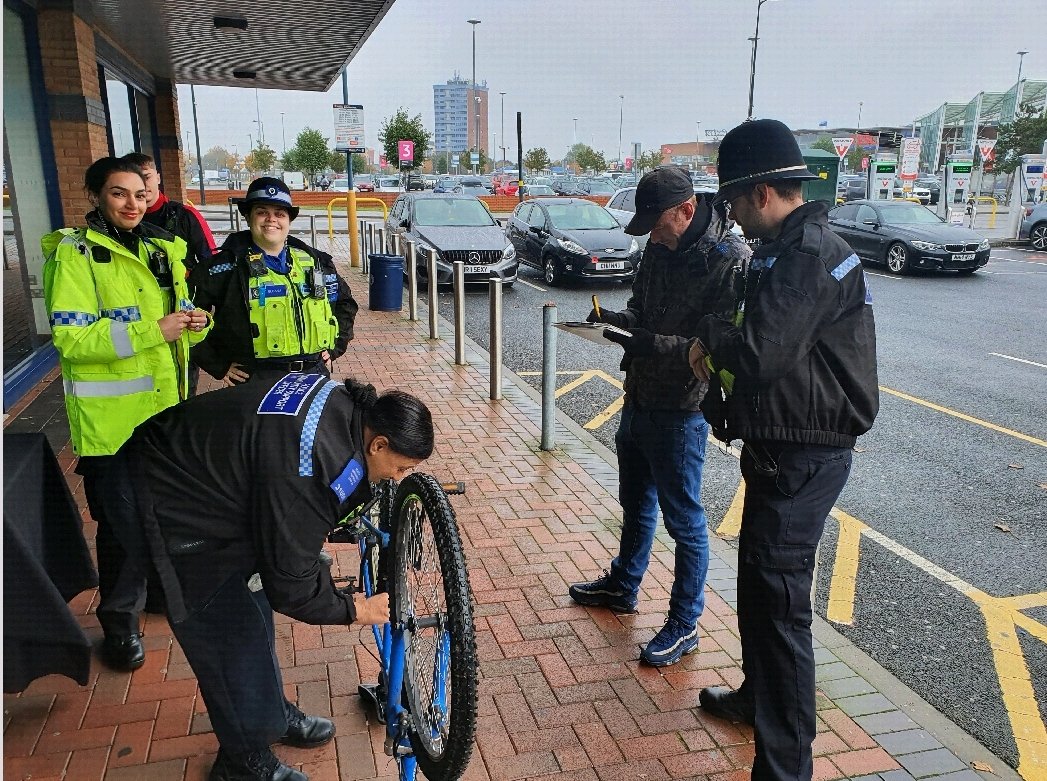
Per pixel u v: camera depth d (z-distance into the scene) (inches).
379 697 108.7
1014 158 1390.3
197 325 122.2
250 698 91.2
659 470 125.6
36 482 110.5
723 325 93.6
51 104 289.1
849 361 91.3
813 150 872.9
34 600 96.0
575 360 346.3
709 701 117.8
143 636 132.3
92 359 115.0
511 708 118.1
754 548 95.8
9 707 113.7
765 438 92.3
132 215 120.9
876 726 118.0
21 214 289.1
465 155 2972.4
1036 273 649.0
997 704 127.2
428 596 92.7
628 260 535.8
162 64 469.7
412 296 415.2
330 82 534.0
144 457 82.7
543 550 167.3
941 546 181.9
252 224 135.9
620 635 138.0
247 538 83.4
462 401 275.7
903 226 644.1
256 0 302.5
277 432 78.4
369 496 85.2
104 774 101.7
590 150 2472.9
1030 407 286.8
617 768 106.8
